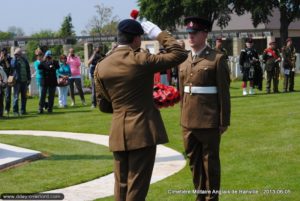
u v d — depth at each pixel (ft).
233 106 62.18
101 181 31.30
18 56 62.08
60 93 71.26
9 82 61.11
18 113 62.39
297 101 65.67
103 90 20.62
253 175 30.94
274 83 78.38
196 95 24.35
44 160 36.52
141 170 19.90
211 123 24.18
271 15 203.00
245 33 165.17
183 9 201.67
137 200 19.89
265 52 77.71
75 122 54.65
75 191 29.27
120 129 19.97
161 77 70.74
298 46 231.71
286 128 45.88
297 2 196.13
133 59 19.74
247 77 75.51
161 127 20.21
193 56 24.63
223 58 24.20
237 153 36.68
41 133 48.32
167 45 19.85
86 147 40.88
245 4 196.75
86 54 151.02
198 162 25.04
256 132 44.45
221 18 202.59
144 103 20.02
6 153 37.11
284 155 35.47
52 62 64.23
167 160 36.09
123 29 20.11
